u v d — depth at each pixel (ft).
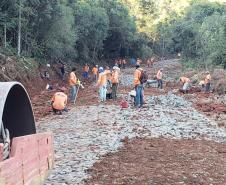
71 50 163.63
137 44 272.51
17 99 22.25
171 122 61.52
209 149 44.70
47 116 68.44
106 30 217.77
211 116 71.77
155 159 39.34
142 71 77.61
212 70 144.97
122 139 48.29
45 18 129.90
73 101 86.22
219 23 167.63
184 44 209.97
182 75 157.58
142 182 31.78
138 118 64.49
